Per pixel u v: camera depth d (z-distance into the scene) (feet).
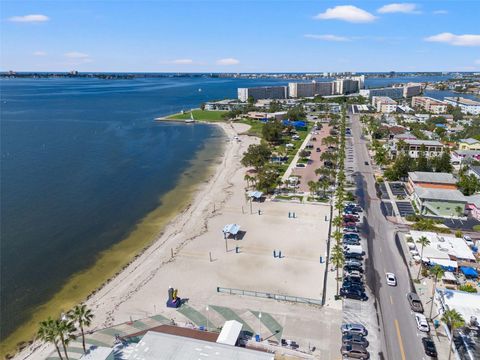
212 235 368.89
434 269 256.93
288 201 453.99
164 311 252.42
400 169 519.19
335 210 422.00
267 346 213.46
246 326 233.96
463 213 390.42
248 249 338.34
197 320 241.35
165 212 437.17
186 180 556.51
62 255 340.18
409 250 325.01
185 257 327.47
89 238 372.79
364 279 284.00
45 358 215.31
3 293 285.64
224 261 318.65
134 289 280.92
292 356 208.23
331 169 546.67
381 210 419.33
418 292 268.00
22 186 522.47
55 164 636.07
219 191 499.92
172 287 281.54
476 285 273.95
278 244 346.54
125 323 240.73
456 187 446.60
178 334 224.94
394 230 368.48
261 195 466.29
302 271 299.99
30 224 401.90
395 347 215.51
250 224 392.27
